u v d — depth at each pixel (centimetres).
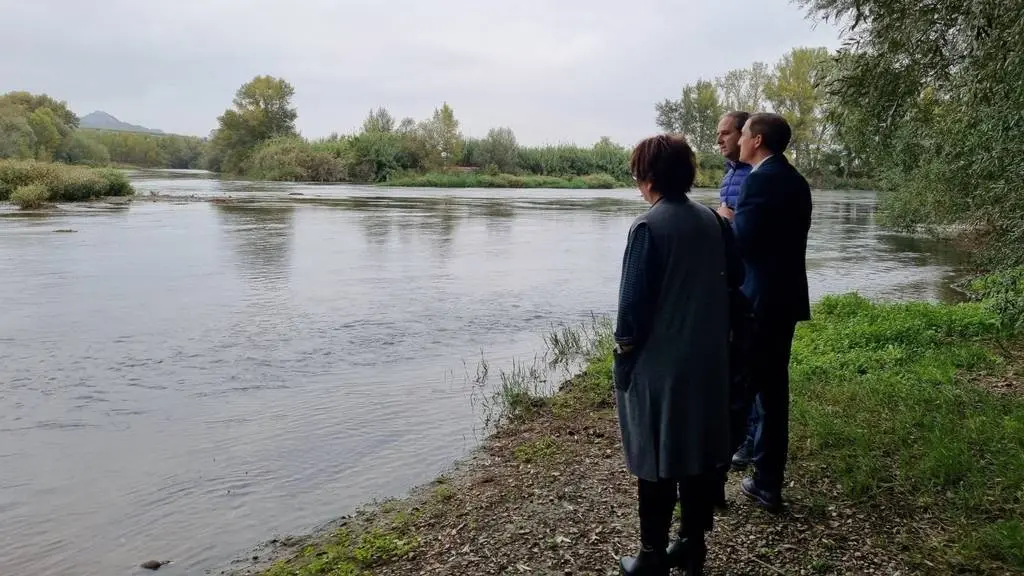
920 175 1304
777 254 365
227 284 1266
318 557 385
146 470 504
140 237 1958
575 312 1078
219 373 739
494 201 4200
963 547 338
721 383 295
